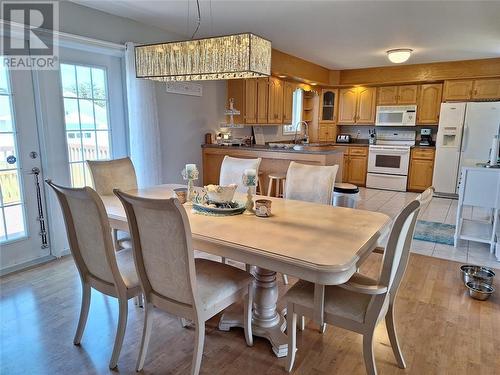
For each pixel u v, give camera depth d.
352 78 7.01
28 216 3.14
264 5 3.27
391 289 1.80
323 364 1.91
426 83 6.62
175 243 1.57
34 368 1.85
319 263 1.48
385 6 3.29
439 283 2.89
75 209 1.85
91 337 2.13
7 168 2.96
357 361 1.93
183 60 2.56
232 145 5.03
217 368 1.87
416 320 2.34
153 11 3.42
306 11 3.43
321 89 7.52
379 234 1.92
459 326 2.27
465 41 4.60
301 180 2.92
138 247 1.75
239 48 2.34
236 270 2.01
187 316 1.70
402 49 5.06
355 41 4.65
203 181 5.01
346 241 1.75
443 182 6.35
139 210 1.62
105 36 3.46
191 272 1.59
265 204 2.18
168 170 4.40
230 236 1.80
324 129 7.71
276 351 1.97
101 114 3.64
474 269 3.00
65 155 3.32
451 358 1.96
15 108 2.94
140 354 1.83
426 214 5.10
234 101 5.23
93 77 3.53
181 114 4.50
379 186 7.09
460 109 5.99
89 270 1.99
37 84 3.04
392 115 6.99
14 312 2.38
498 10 3.36
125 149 3.93
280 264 1.57
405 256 1.74
